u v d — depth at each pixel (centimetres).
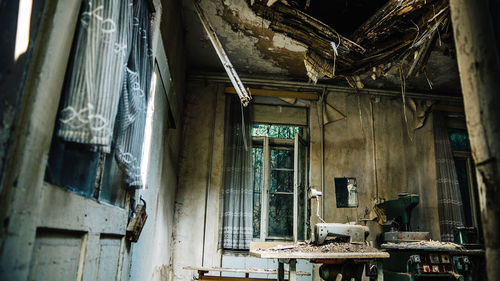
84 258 171
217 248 523
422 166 587
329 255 312
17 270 110
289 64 568
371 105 609
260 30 480
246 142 562
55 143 136
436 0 356
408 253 399
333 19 466
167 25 359
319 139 586
